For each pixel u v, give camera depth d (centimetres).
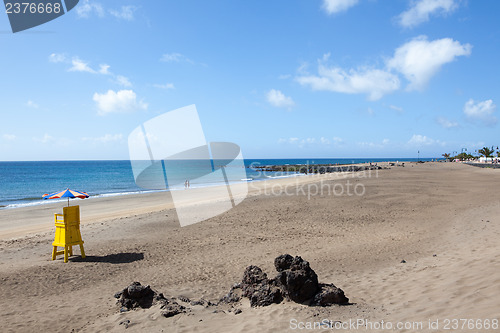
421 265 777
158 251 1029
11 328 512
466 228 1217
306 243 1109
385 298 566
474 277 568
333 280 727
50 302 630
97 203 2552
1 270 848
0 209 2359
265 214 1670
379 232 1263
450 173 4538
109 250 1049
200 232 1300
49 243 1188
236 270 836
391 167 6394
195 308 566
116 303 604
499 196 2136
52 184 5194
